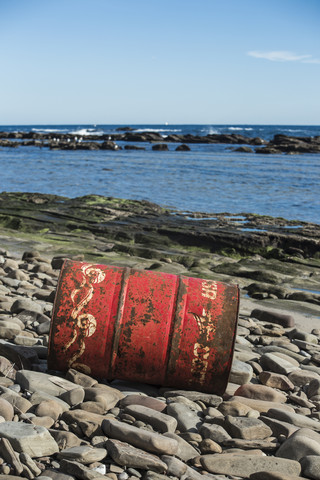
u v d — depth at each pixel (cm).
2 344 469
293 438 352
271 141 7869
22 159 4941
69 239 1418
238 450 351
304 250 1377
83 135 9550
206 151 6844
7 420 348
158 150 6962
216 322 429
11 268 886
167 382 438
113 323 427
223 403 409
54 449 322
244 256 1362
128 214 1769
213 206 2248
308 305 873
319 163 4700
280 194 2605
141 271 449
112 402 404
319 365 576
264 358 540
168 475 313
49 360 440
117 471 310
